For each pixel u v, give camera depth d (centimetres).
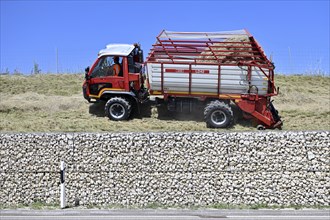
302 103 2555
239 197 1593
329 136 1625
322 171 1603
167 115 2162
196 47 2056
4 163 1656
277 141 1627
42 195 1627
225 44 2044
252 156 1619
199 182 1606
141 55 2270
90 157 1642
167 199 1600
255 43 2028
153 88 2084
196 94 2070
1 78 2961
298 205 1566
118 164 1631
